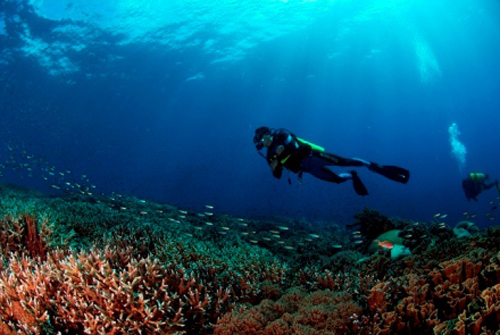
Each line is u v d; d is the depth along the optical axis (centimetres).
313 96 7362
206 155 11256
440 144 13012
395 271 484
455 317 321
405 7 3666
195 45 4081
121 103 5956
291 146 569
